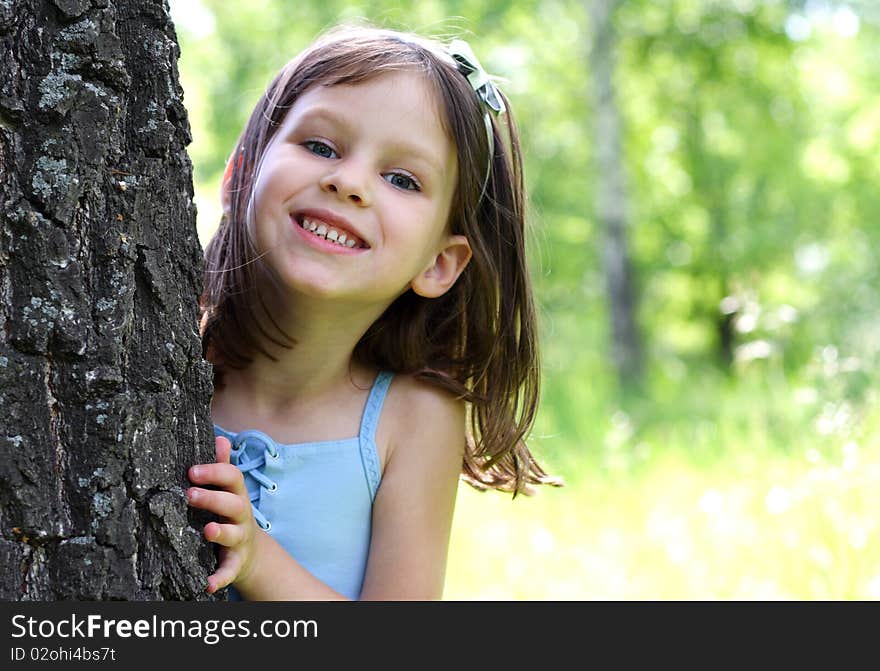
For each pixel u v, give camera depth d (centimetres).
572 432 676
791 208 1647
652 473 535
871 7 1559
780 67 1480
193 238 159
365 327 200
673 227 1662
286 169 185
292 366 201
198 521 161
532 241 248
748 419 552
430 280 207
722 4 1385
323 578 195
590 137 1464
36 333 138
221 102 1288
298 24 1262
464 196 203
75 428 141
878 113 1575
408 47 201
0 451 136
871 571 318
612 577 402
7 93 138
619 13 1366
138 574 147
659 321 1902
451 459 211
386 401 207
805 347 819
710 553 382
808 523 341
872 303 1173
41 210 139
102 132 144
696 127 1538
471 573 437
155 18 155
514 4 1312
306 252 183
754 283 458
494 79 231
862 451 374
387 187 190
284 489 195
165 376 152
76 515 141
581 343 1669
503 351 228
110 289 144
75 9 142
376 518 203
